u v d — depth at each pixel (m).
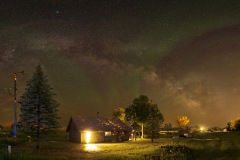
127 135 74.31
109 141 70.12
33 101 46.97
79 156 35.19
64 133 88.50
